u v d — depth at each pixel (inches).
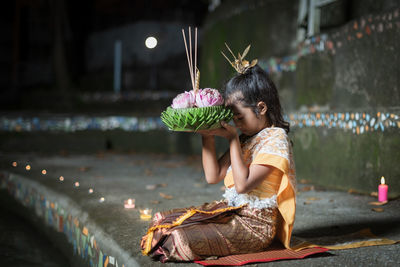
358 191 188.2
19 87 691.4
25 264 150.1
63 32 641.6
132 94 597.0
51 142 407.5
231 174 97.7
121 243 111.1
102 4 759.1
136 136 428.5
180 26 730.2
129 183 219.3
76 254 147.0
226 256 91.6
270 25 289.4
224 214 94.2
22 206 224.8
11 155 357.4
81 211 151.6
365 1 206.1
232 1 342.3
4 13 721.0
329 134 209.5
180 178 241.1
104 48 741.3
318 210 151.6
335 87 213.9
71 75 664.4
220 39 363.6
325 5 233.3
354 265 89.7
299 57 248.2
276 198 93.5
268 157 90.1
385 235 117.3
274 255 92.7
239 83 95.0
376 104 182.9
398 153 167.5
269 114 97.2
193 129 87.5
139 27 723.4
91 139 418.6
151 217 138.6
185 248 88.0
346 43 203.3
